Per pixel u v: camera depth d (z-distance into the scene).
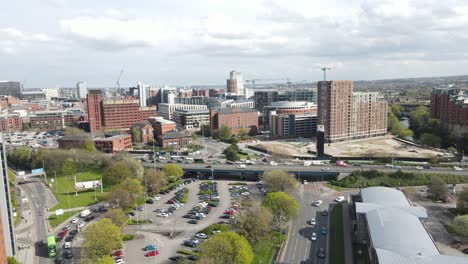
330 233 186.88
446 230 185.62
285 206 185.50
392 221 161.00
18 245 179.50
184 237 183.12
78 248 175.25
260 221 167.25
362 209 179.50
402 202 188.75
